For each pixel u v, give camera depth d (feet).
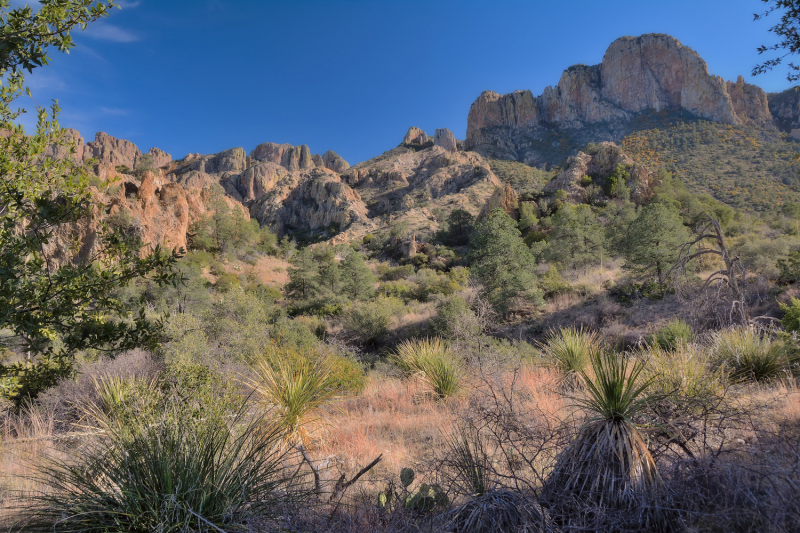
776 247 69.82
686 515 7.34
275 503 8.59
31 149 9.92
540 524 7.38
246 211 250.16
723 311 27.58
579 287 80.59
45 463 12.66
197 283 80.28
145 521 7.97
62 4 8.99
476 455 9.42
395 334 76.59
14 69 9.30
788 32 14.98
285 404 15.83
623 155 201.98
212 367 20.26
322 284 120.16
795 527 6.04
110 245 10.09
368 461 13.44
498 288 77.00
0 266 8.33
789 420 9.93
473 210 359.05
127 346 10.52
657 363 12.98
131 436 10.07
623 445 8.15
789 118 569.64
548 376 21.26
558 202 183.32
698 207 159.84
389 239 269.44
